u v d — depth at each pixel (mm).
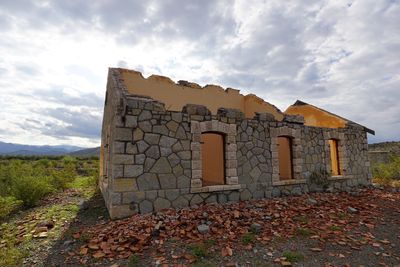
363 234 5742
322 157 11312
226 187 8273
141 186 6918
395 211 7820
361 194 10391
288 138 10789
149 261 4426
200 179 7863
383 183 14125
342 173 12180
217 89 12531
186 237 5309
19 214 8133
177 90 11195
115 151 6719
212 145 11078
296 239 5355
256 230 5637
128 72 9992
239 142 8906
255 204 7816
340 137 12375
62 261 4551
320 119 14219
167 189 7281
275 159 9727
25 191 9016
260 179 9234
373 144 32750
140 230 5480
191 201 7641
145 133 7145
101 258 4574
